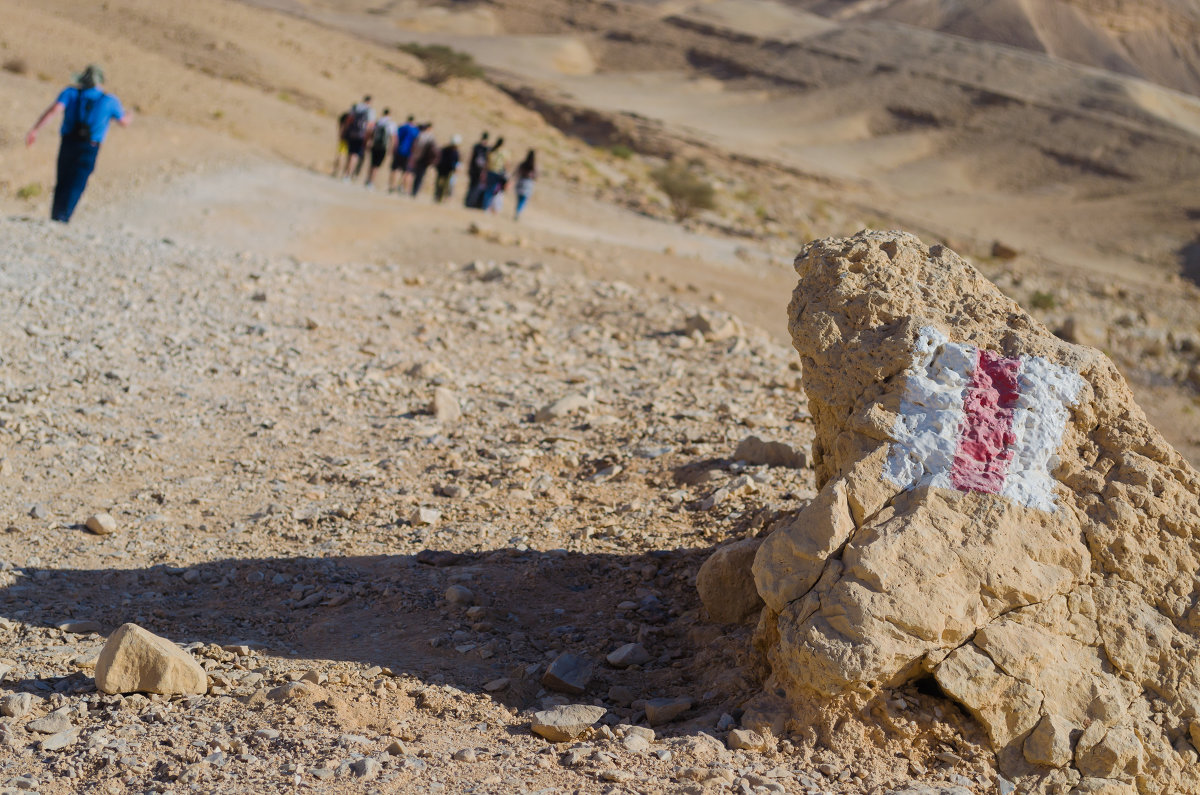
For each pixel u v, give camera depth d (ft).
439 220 65.10
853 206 184.65
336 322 39.19
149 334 33.96
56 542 19.75
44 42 102.73
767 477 22.95
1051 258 182.29
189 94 98.63
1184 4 631.97
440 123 128.16
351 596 17.88
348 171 77.87
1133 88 334.65
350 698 13.69
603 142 208.54
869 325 14.99
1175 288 174.09
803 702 12.55
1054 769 12.12
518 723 13.39
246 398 29.84
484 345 38.81
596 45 394.73
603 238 79.10
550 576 18.90
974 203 239.91
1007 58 357.41
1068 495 13.62
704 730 12.92
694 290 59.52
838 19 585.63
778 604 13.04
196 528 21.16
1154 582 13.34
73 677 14.20
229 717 13.05
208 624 16.60
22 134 71.82
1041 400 14.03
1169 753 12.35
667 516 21.71
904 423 13.91
